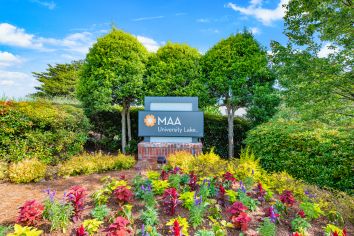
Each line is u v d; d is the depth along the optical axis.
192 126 7.55
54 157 6.46
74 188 3.31
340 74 4.72
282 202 3.53
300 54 4.94
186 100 7.75
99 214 3.09
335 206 3.56
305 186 4.35
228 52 8.41
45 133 6.26
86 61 9.07
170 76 8.74
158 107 7.76
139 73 8.64
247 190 4.01
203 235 2.70
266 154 6.34
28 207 2.91
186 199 3.46
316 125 5.68
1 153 5.54
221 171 4.54
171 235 2.84
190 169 4.67
